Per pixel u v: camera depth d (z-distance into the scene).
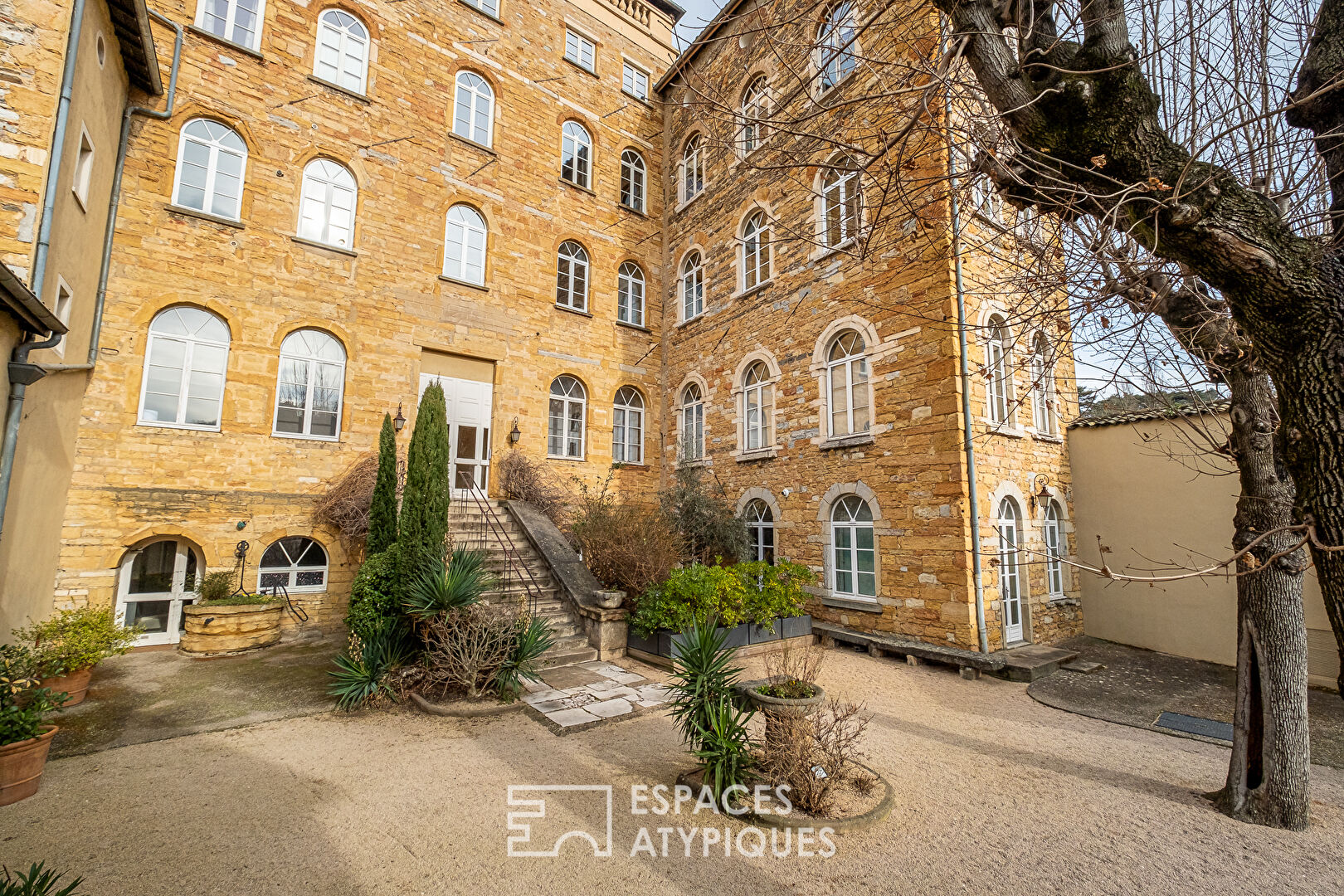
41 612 8.28
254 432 11.11
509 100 15.41
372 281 12.78
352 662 7.40
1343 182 3.60
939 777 5.44
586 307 16.33
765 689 5.25
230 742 6.09
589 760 5.71
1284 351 3.48
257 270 11.46
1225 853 4.19
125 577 9.91
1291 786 4.53
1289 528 3.34
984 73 4.01
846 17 4.59
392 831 4.41
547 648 8.16
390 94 13.48
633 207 17.62
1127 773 5.54
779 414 13.06
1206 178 3.43
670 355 17.31
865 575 10.95
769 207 13.93
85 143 8.59
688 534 12.56
